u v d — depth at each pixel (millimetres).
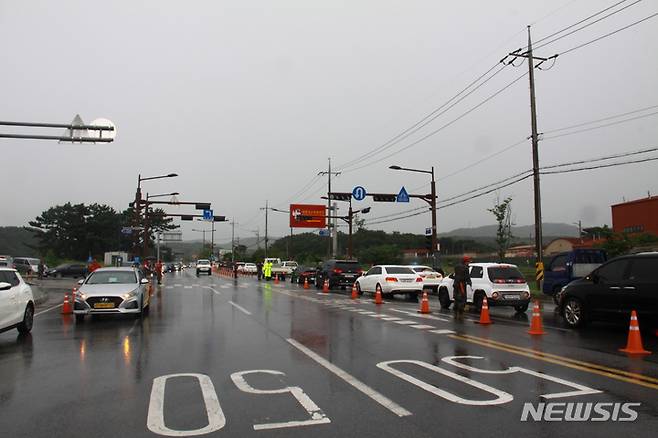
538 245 26641
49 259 74562
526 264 56750
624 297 12148
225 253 133500
